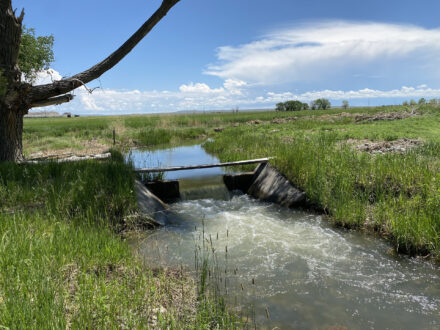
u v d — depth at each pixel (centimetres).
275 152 1180
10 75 961
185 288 451
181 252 604
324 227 730
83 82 1119
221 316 378
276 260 568
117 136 2458
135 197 786
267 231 714
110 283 396
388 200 725
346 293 458
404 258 570
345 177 841
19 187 742
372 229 691
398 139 1439
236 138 1975
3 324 278
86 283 377
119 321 334
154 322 350
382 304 432
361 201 775
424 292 460
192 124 3628
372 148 1233
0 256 390
